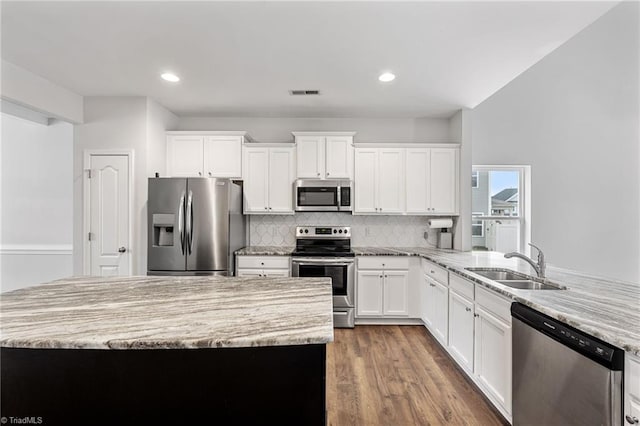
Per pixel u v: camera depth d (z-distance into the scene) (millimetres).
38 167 4273
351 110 3951
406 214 3959
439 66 2723
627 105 4602
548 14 1985
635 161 4621
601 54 4609
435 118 4266
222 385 1269
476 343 2268
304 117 4258
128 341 1091
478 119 4562
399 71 2828
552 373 1473
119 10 1972
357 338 3342
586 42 4602
